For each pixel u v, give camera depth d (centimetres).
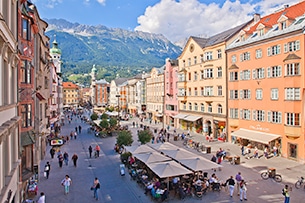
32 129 2198
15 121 1251
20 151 1593
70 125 7250
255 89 3681
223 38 4566
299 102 2989
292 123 3070
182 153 2425
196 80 5262
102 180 2453
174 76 6400
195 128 5344
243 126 3938
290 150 3139
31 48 2309
